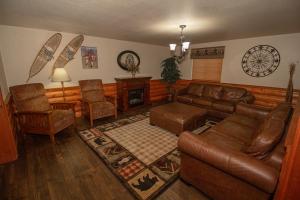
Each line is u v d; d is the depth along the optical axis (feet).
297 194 3.10
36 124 8.89
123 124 11.86
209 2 6.30
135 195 5.49
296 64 11.89
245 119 9.10
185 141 5.30
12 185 5.90
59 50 11.95
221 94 14.43
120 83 15.03
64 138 9.60
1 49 9.84
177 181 6.17
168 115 10.19
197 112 10.62
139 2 6.31
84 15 7.91
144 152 8.14
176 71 18.28
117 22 9.17
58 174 6.50
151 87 18.99
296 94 11.96
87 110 11.77
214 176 4.93
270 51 12.92
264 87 13.47
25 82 10.95
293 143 2.97
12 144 7.26
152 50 18.19
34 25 9.92
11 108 9.23
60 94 12.51
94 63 13.91
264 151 4.58
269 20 8.69
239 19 8.54
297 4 6.43
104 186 5.90
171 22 9.12
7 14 7.68
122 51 15.56
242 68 14.60
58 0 6.12
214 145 4.86
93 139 9.48
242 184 4.36
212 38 14.24
